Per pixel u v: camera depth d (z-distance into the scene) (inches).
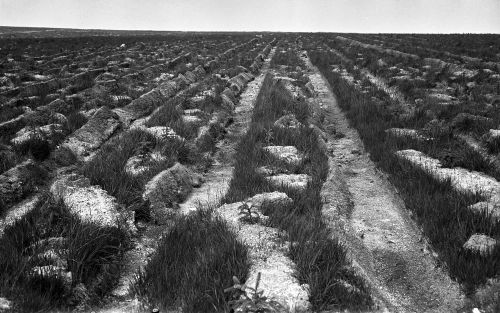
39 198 249.4
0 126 376.8
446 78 623.5
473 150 294.7
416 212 232.7
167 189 263.6
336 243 193.6
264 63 1036.5
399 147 334.3
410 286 184.9
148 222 238.2
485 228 198.2
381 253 210.2
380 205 260.8
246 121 466.9
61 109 444.8
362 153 358.3
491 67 691.4
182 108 455.5
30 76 663.1
